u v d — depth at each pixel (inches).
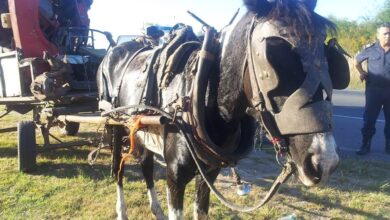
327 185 226.4
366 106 300.5
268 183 231.1
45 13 273.4
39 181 230.4
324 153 86.3
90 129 376.2
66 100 237.9
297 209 195.8
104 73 196.4
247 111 104.4
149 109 135.3
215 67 116.8
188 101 119.4
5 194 211.3
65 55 254.8
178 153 125.3
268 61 88.8
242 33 106.3
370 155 297.7
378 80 292.7
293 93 87.9
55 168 253.0
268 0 98.4
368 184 229.3
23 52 244.4
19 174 241.0
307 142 88.0
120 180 186.9
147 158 184.4
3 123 408.2
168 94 132.3
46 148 255.3
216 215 185.8
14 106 272.2
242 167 262.2
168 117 122.7
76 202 202.1
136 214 190.1
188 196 207.2
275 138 93.8
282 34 88.6
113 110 151.0
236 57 107.9
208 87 116.7
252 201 203.8
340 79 97.3
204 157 117.5
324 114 87.4
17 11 241.9
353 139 354.6
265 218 185.8
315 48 87.9
